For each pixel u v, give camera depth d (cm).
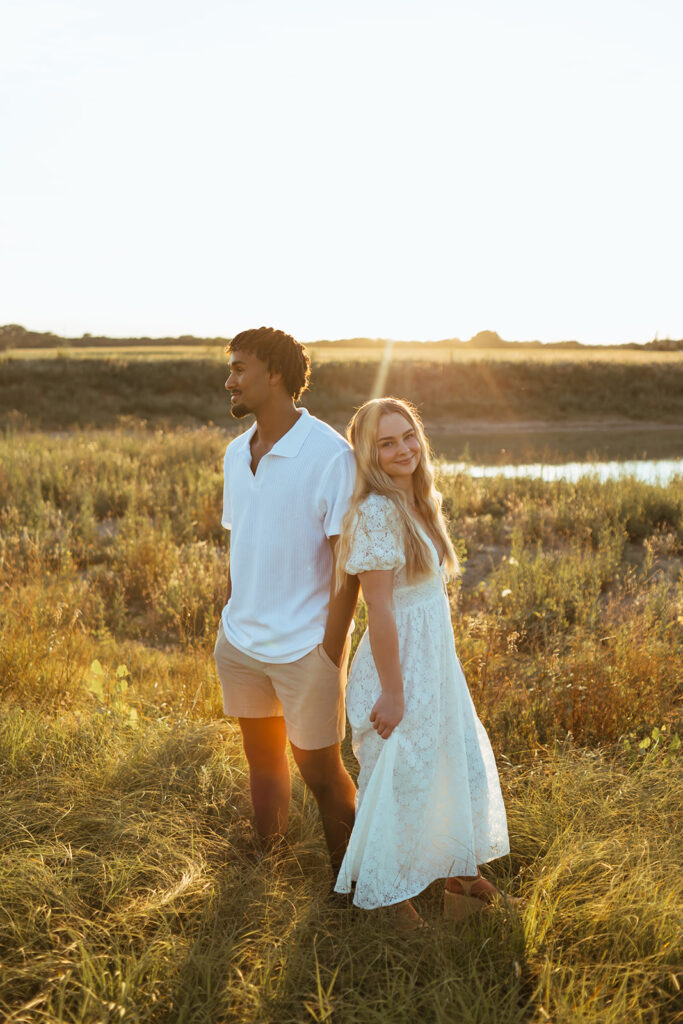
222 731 378
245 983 221
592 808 312
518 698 430
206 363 3131
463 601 666
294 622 265
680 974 225
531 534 945
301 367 268
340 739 278
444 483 1119
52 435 2198
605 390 3178
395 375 3080
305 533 263
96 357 3400
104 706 395
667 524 995
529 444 2223
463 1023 207
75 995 214
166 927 239
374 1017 209
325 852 296
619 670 451
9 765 330
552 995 217
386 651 241
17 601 579
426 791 253
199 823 300
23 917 242
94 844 283
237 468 278
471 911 254
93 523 938
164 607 684
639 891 255
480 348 7719
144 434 1903
